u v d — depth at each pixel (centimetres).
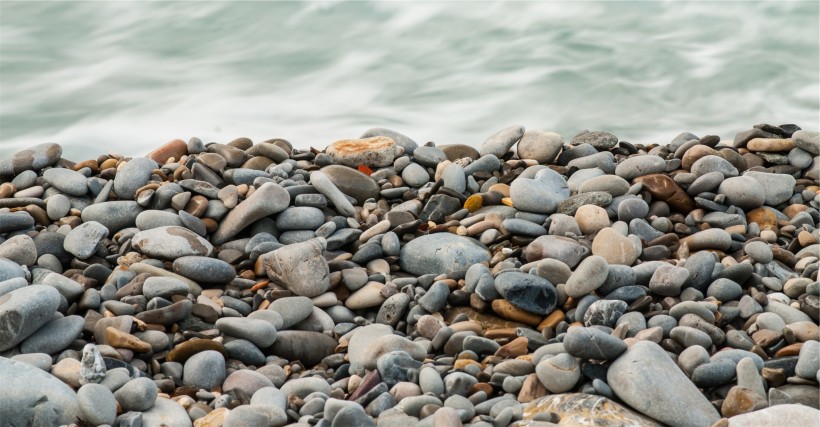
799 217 650
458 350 497
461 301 557
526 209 654
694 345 464
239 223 624
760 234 633
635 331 499
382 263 603
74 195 669
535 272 559
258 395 446
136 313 521
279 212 637
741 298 535
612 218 650
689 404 418
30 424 413
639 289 536
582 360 449
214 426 422
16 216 622
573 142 777
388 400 433
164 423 419
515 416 415
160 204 643
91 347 445
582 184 675
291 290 565
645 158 695
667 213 659
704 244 602
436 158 734
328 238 622
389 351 482
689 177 672
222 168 695
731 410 423
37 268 570
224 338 511
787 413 400
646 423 411
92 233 604
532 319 533
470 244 609
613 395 432
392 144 744
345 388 471
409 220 649
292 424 415
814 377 441
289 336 516
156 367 478
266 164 723
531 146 750
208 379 471
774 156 726
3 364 431
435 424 397
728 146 763
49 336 478
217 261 571
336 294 576
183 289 541
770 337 483
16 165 710
